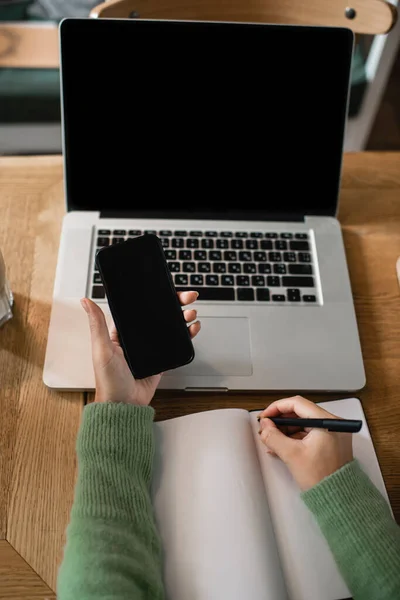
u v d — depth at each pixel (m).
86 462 0.56
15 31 1.54
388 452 0.64
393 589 0.51
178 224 0.76
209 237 0.76
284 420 0.60
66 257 0.72
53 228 0.78
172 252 0.74
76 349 0.66
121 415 0.58
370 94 1.51
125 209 0.77
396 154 0.89
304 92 0.72
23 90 1.51
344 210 0.83
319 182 0.77
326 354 0.69
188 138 0.73
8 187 0.81
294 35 0.69
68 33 0.67
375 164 0.88
